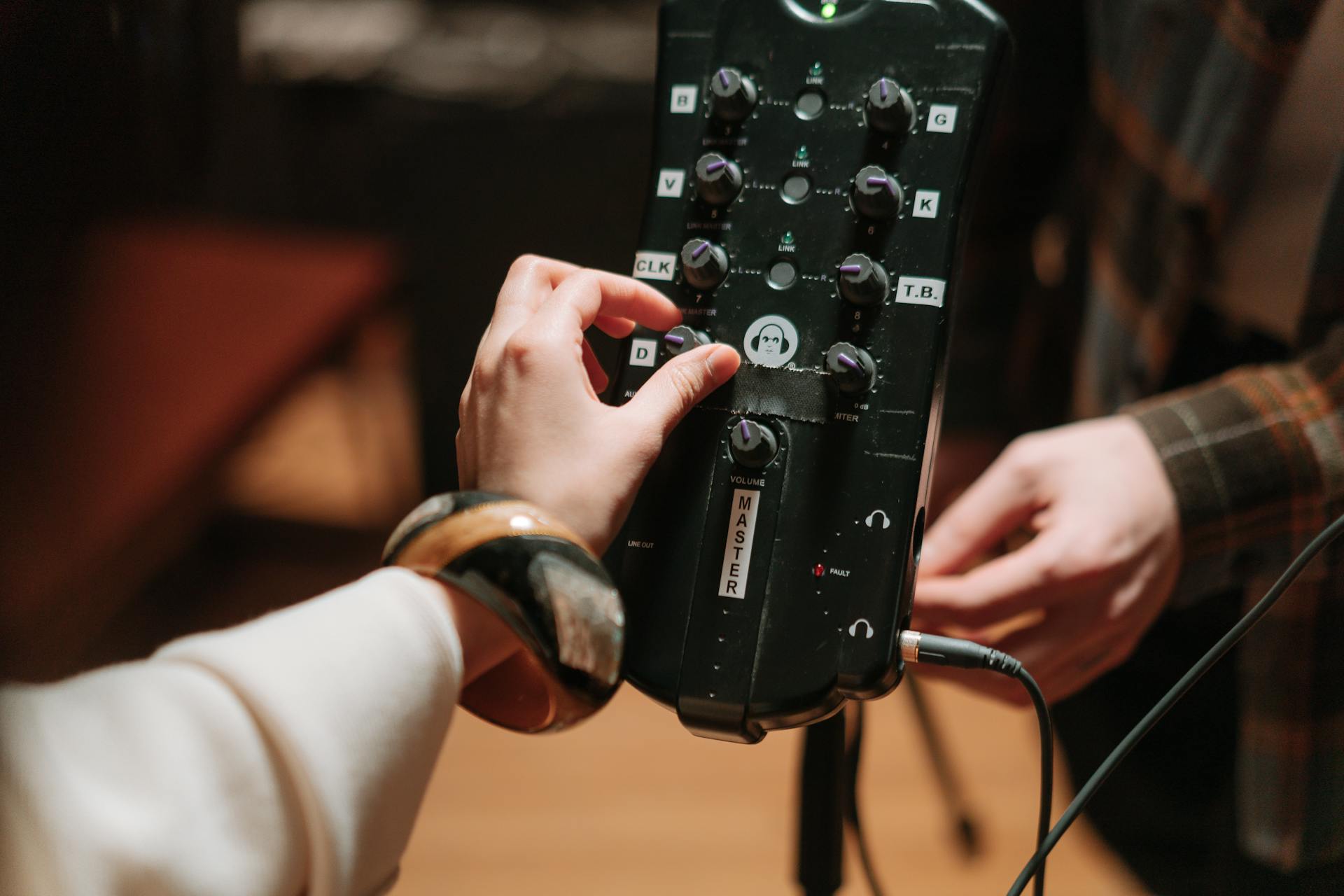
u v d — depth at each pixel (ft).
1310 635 1.93
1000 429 3.19
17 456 2.11
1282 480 1.83
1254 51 1.91
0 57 1.83
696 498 1.46
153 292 3.99
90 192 2.04
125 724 0.96
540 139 4.68
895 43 1.50
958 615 1.80
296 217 4.84
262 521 5.44
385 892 1.11
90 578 2.60
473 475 1.27
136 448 3.28
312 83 4.67
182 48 3.05
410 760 1.07
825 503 1.41
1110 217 2.41
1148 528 1.82
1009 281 3.07
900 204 1.46
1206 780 2.46
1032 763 4.10
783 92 1.54
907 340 1.43
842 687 1.37
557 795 4.06
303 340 3.96
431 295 4.83
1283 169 2.01
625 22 5.18
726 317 1.50
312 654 1.03
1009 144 2.86
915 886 3.66
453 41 4.96
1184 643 2.43
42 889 0.88
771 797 4.05
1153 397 2.29
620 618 1.15
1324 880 2.13
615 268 4.81
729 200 1.53
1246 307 2.21
